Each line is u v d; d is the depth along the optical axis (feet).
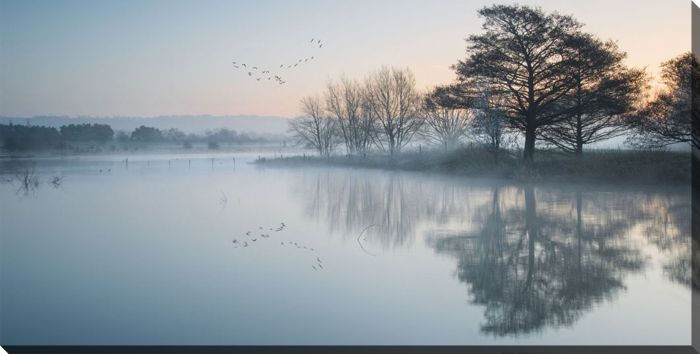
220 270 47.09
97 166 258.98
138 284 43.11
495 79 139.33
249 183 143.64
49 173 200.03
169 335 31.94
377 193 110.32
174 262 50.55
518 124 139.74
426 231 63.87
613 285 40.45
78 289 41.83
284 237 62.28
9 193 122.01
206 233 66.33
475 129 143.33
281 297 38.78
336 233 64.28
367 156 237.04
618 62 128.77
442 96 146.10
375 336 31.35
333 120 281.13
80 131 546.67
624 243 54.85
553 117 133.80
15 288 42.22
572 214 73.97
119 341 31.09
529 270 44.83
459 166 158.10
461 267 46.29
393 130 239.91
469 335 31.42
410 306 36.37
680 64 104.83
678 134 108.58
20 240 63.10
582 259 48.29
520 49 133.59
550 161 134.10
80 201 104.32
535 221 68.90
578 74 130.00
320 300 37.93
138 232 67.92
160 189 128.47
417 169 180.04
